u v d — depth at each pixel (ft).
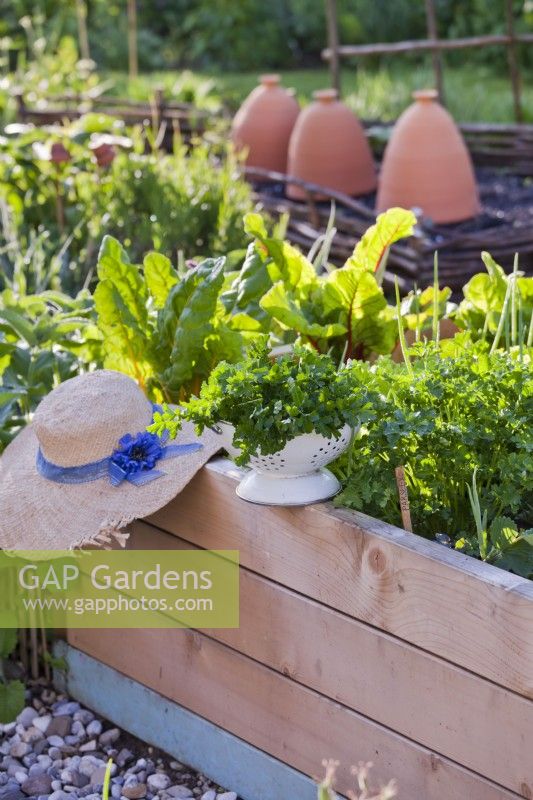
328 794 5.18
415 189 15.21
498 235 13.08
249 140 17.67
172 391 7.30
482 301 7.71
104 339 7.46
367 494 6.05
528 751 5.44
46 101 20.56
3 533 6.80
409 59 37.93
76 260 12.37
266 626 6.65
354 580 6.02
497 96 28.86
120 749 7.80
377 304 7.33
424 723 5.90
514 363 6.16
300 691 6.56
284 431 5.75
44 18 36.01
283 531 6.32
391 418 5.85
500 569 5.48
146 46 38.68
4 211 11.92
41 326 8.02
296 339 7.63
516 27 36.01
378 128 19.25
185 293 7.18
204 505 6.77
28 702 8.21
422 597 5.69
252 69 39.83
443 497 6.31
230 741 7.13
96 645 7.91
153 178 13.60
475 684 5.57
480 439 6.19
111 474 6.68
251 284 7.52
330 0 19.13
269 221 13.33
